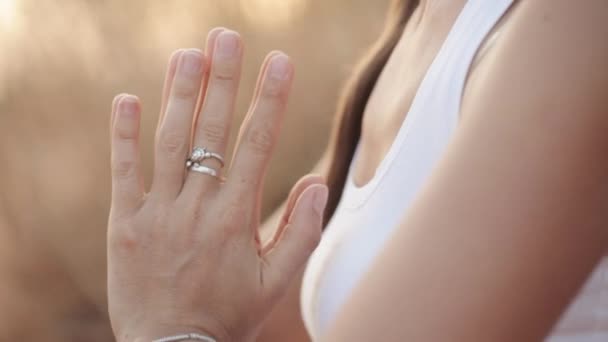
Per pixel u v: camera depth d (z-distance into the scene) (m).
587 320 0.57
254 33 2.46
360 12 2.46
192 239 0.62
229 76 0.63
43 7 2.38
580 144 0.50
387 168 0.67
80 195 2.29
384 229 0.67
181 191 0.63
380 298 0.53
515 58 0.53
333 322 0.57
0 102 2.33
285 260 0.64
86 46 2.38
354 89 0.80
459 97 0.62
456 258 0.51
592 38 0.51
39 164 2.30
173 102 0.63
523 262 0.50
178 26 2.44
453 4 0.69
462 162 0.53
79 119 2.35
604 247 0.50
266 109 0.63
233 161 0.63
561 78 0.51
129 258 0.62
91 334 2.21
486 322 0.51
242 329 0.63
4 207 2.26
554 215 0.50
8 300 2.19
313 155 2.36
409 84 0.70
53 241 2.24
